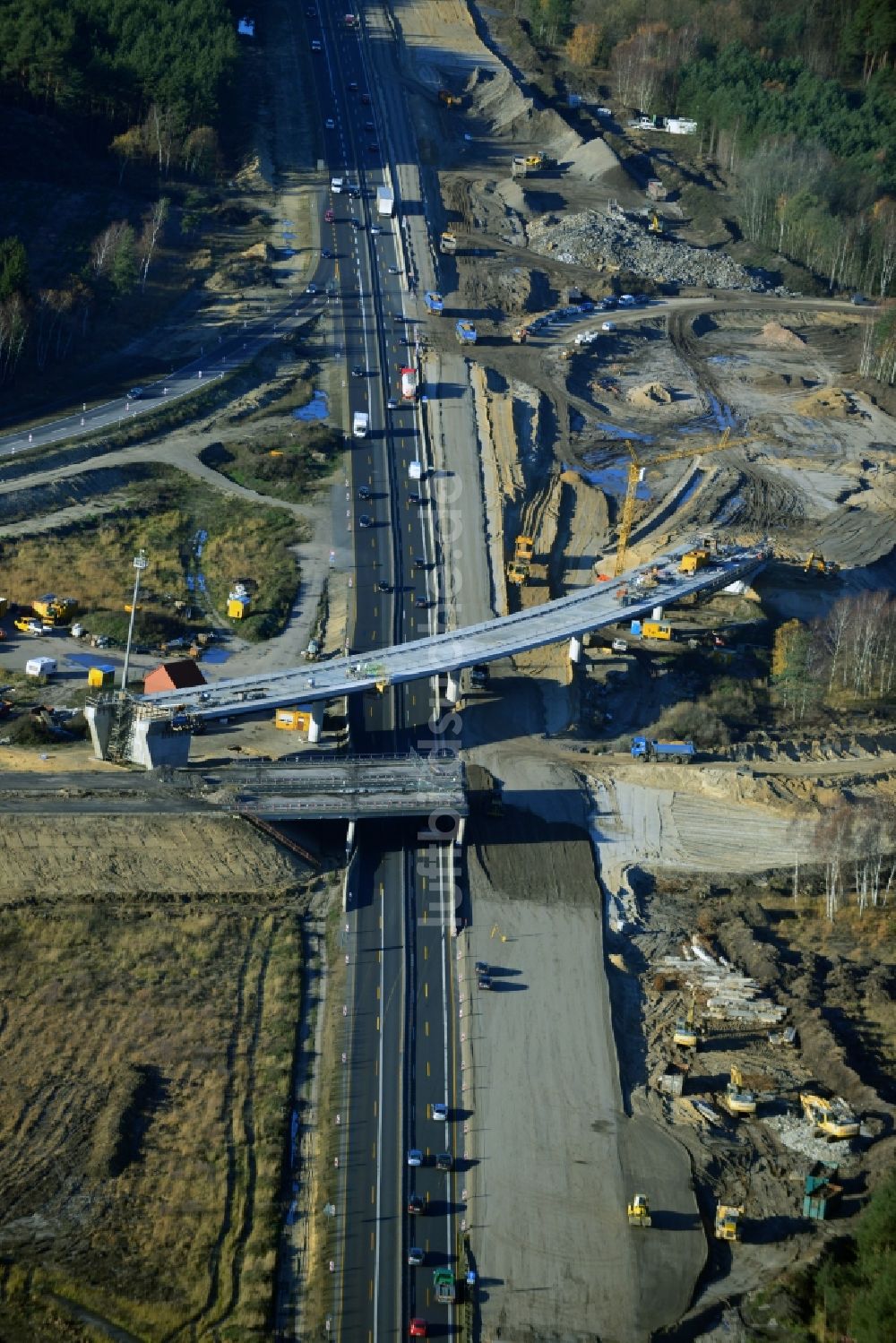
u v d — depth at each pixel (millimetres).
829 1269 156500
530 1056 181625
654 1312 154000
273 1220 159750
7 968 184500
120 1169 162375
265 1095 173375
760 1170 170750
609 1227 162500
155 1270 153000
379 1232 160125
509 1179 166875
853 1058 184750
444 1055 181125
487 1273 157125
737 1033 188375
